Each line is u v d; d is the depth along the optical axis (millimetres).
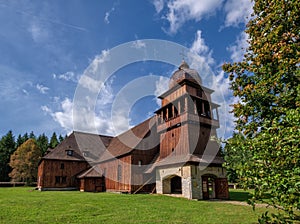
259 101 5797
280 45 5918
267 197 3578
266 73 5785
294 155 3273
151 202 15234
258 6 7363
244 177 3898
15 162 43344
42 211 11430
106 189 28062
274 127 3908
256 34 7227
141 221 9578
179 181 24750
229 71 7145
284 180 3170
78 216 10391
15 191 25875
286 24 6129
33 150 44281
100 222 9344
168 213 11398
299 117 3436
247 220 9867
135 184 23438
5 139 56906
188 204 14750
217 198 19672
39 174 33312
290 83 5367
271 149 3623
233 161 4777
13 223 9016
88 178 28297
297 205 3141
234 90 6918
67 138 35312
